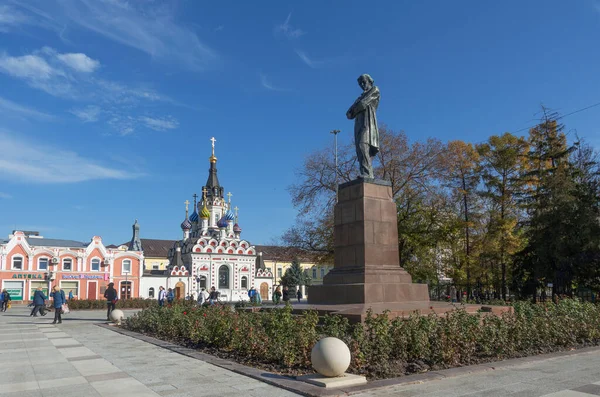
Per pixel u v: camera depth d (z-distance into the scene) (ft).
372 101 61.62
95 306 153.17
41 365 37.06
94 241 211.41
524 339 41.24
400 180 114.83
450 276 124.26
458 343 35.78
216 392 27.17
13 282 192.24
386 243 56.44
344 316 43.91
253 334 38.52
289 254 125.29
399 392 26.73
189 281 238.68
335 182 118.42
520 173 135.44
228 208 293.23
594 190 111.34
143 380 30.78
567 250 106.11
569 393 26.76
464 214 132.36
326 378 28.30
